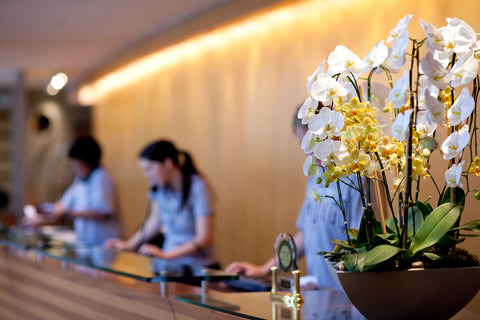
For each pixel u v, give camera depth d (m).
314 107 1.31
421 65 1.22
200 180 3.48
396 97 1.23
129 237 7.68
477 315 1.45
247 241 5.53
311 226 2.26
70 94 8.85
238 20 5.03
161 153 3.46
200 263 3.32
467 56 1.30
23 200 8.64
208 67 5.98
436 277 1.27
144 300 2.00
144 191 7.32
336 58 1.33
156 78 6.94
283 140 5.03
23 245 3.05
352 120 1.29
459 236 1.38
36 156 10.79
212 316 1.64
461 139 1.29
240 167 5.58
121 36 6.42
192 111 6.27
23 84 8.54
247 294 1.79
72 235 4.80
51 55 7.45
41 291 2.86
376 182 1.45
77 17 5.57
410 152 1.28
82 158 4.53
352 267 1.25
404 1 3.46
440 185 1.71
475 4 2.88
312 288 1.95
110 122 8.14
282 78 4.98
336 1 4.23
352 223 1.98
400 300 1.27
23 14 5.44
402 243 1.30
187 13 5.48
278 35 5.00
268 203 5.25
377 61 1.28
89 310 2.37
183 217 3.49
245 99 5.46
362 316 1.44
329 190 2.09
